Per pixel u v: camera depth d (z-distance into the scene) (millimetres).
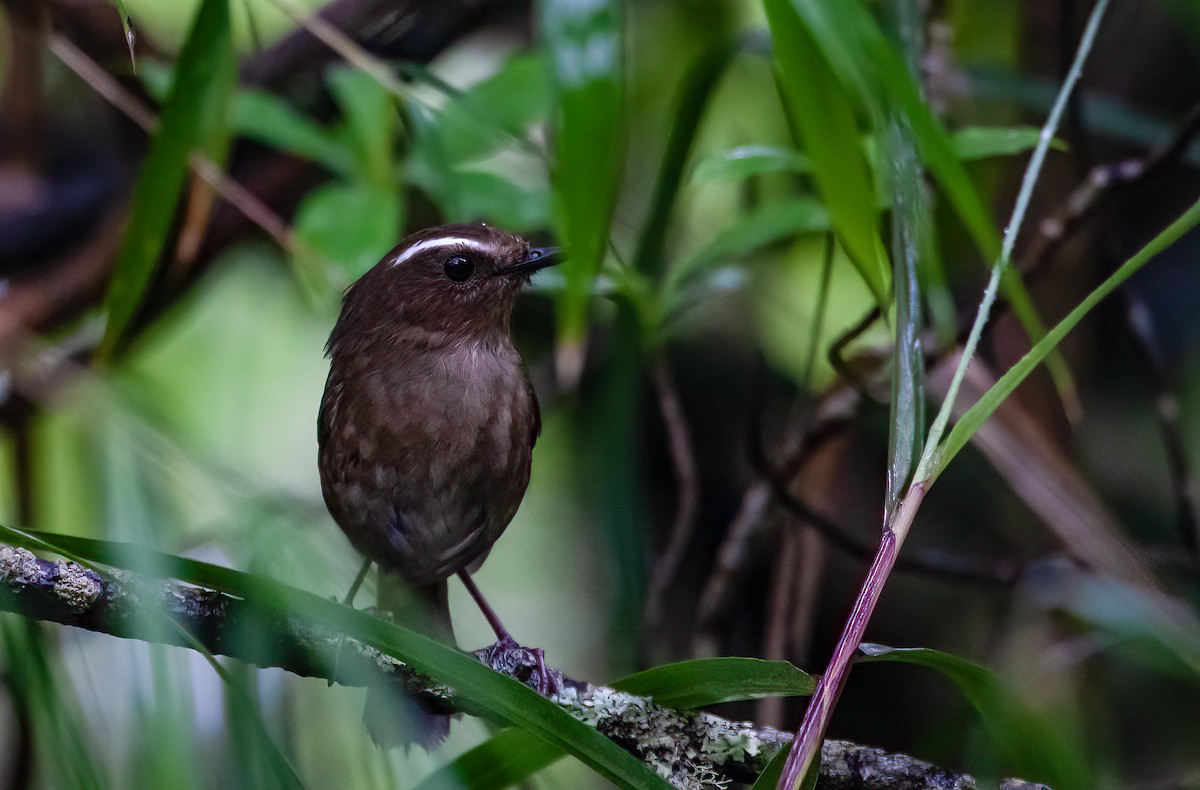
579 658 10172
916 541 10828
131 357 9891
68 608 4945
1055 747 4781
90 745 4375
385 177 7891
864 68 5367
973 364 8633
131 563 4293
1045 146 5438
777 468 9172
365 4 10172
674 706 5004
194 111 6477
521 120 7852
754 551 9820
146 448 5066
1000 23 10016
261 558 4715
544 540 10453
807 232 8391
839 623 10898
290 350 10680
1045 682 8547
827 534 8812
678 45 10461
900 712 10977
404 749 4680
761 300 10734
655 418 11273
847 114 5598
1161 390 9180
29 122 10398
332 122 10438
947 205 9320
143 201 6484
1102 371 10750
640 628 9164
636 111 10359
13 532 4312
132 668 4203
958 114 10273
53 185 10570
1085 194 8477
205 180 7961
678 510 11195
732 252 7977
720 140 10445
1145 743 9711
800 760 4152
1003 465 8484
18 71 10242
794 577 9438
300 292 10039
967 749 5457
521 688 4465
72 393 7605
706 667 4824
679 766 5621
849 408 9008
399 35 10320
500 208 7895
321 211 7668
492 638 10227
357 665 4734
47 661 4504
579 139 5199
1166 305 10984
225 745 4098
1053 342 4605
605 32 5180
